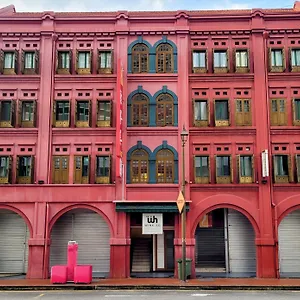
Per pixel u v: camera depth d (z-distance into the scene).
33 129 26.55
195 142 26.31
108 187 25.83
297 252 26.48
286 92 26.73
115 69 27.17
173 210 25.27
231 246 26.97
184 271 22.95
